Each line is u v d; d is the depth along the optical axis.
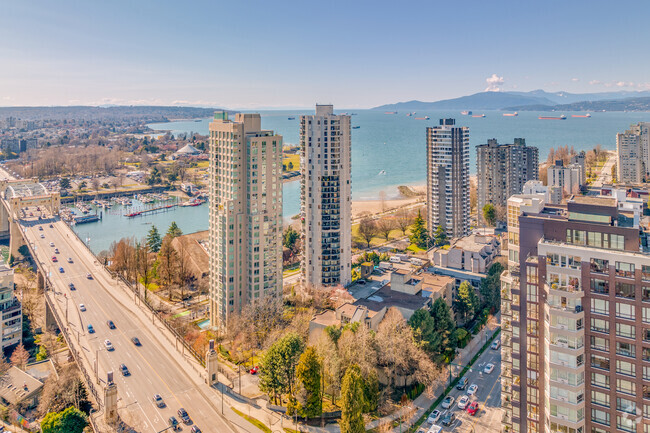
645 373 102.50
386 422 152.62
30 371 194.38
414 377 169.50
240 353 197.50
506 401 132.88
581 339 108.56
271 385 158.75
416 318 183.00
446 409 159.75
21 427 160.88
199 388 170.00
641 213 146.62
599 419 108.88
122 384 171.38
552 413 111.50
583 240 112.81
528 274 118.19
